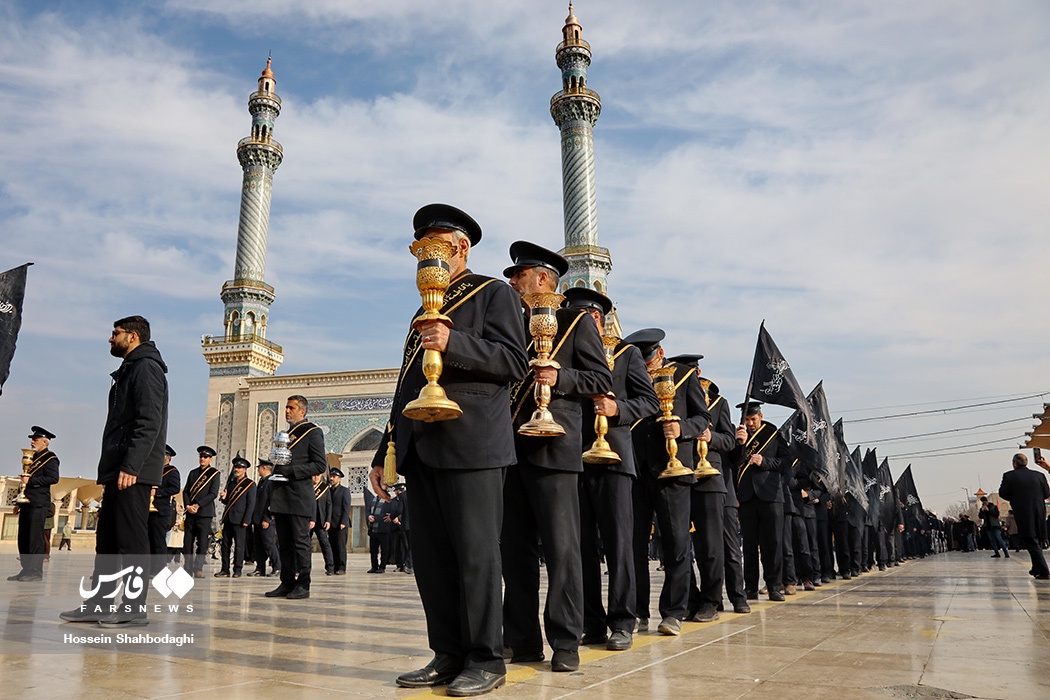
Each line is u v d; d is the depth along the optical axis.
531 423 3.65
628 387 4.92
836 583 10.99
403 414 3.27
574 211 31.25
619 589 4.41
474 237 3.76
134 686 2.91
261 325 35.72
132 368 5.29
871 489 16.55
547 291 4.30
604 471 4.57
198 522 12.24
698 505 6.02
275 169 38.97
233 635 4.56
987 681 3.11
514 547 3.96
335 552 15.39
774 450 8.03
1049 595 7.47
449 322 3.12
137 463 5.03
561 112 32.66
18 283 7.08
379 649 4.05
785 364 9.72
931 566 16.03
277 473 8.05
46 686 2.89
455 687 2.91
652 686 3.08
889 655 3.80
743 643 4.36
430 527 3.39
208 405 33.19
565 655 3.51
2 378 6.85
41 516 10.32
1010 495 10.90
